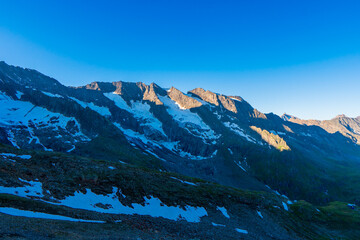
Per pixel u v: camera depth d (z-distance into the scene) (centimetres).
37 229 2470
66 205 4088
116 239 2925
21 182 4291
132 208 5347
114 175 6881
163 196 6719
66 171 6200
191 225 5434
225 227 6103
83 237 2642
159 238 3719
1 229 2152
